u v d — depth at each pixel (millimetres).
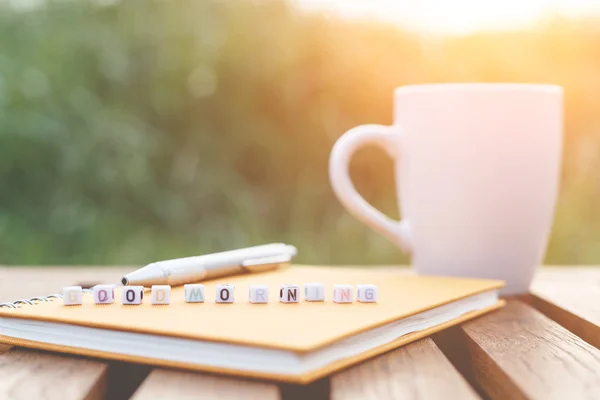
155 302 377
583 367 345
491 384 359
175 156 1238
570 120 1211
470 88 495
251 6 1289
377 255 1146
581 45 1230
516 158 497
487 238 501
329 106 1258
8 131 1186
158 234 1176
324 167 1246
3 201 1187
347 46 1270
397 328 365
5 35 1297
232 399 299
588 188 1190
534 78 1236
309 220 1219
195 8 1298
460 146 497
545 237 519
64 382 321
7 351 363
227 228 1188
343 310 368
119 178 1178
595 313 437
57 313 359
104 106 1252
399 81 1259
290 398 342
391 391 311
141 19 1292
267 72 1250
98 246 1128
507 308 462
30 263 1096
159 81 1266
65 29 1290
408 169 519
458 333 414
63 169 1187
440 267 514
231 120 1253
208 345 321
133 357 334
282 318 349
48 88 1249
